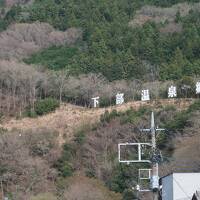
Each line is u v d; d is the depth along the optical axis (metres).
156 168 108.12
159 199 126.50
